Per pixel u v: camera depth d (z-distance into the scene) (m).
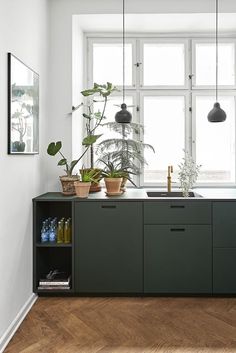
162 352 2.01
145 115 3.77
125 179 3.24
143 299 2.78
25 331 2.27
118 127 3.40
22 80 2.40
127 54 3.74
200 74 3.76
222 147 3.75
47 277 2.89
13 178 2.29
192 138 3.73
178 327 2.31
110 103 3.74
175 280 2.75
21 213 2.48
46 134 3.17
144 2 3.18
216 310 2.57
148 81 3.77
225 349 2.04
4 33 2.09
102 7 3.19
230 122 3.77
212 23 3.45
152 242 2.75
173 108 3.76
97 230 2.76
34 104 2.71
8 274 2.22
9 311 2.23
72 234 2.77
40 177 2.99
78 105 3.46
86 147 3.32
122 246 2.76
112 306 2.65
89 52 3.71
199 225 2.73
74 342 2.13
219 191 3.33
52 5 3.21
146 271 2.75
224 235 2.74
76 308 2.62
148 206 2.74
